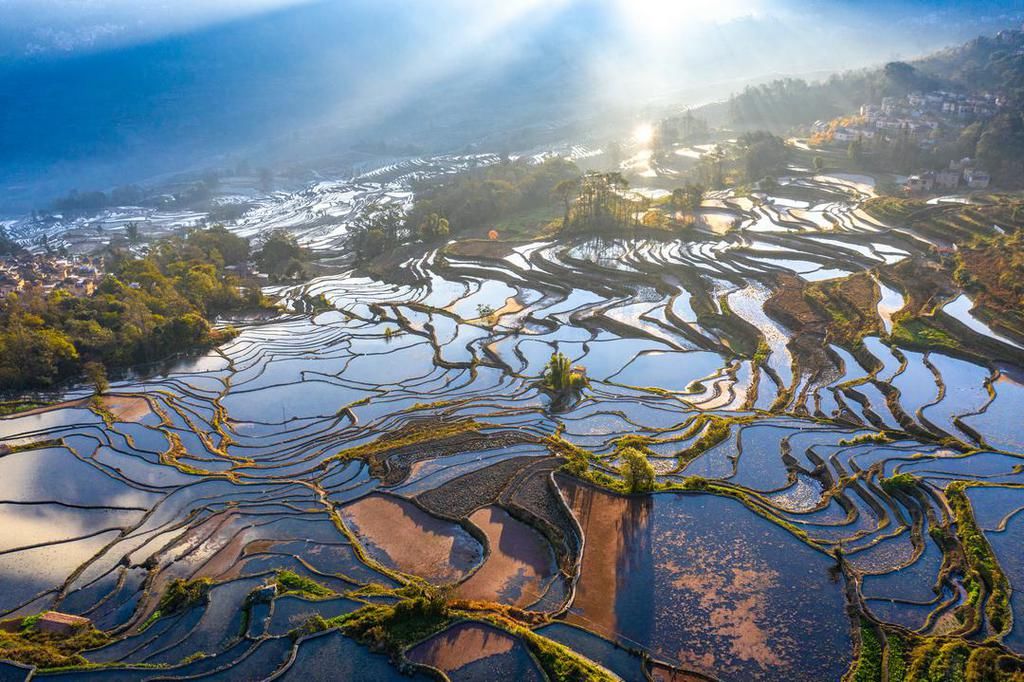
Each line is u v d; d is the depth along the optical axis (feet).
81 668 118.01
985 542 138.00
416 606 125.39
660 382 249.96
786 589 130.41
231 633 127.65
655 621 123.65
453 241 469.98
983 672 106.63
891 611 123.54
